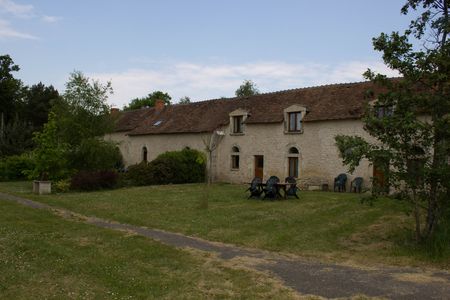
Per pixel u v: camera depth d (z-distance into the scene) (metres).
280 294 7.02
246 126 29.44
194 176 30.41
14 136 39.28
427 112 10.66
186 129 32.91
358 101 24.17
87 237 11.41
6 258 8.94
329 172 24.56
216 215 15.23
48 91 58.66
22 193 22.62
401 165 10.56
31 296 6.75
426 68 10.43
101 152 27.05
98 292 7.01
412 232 11.70
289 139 26.77
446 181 10.05
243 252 10.13
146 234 12.16
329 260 9.52
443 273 8.42
